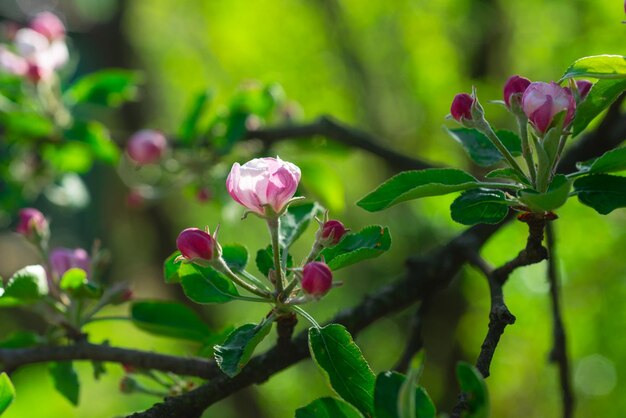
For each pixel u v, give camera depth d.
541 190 2.80
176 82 16.78
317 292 2.69
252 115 6.03
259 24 16.34
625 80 2.94
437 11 13.40
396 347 14.03
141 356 3.75
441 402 12.63
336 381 2.73
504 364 12.36
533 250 3.06
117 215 14.11
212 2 16.47
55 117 6.11
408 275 4.36
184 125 5.89
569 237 10.73
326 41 15.45
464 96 2.92
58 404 12.70
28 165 6.76
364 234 3.07
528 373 12.34
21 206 6.99
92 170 13.80
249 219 16.41
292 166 2.82
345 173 15.22
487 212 2.94
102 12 13.77
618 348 11.23
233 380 3.34
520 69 12.56
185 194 6.36
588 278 11.10
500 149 2.91
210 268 3.09
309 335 2.81
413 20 13.86
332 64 15.38
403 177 2.88
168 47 17.09
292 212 3.41
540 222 2.98
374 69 14.75
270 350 3.43
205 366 3.69
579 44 10.97
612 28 10.77
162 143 5.89
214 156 5.91
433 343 12.94
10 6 13.22
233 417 14.27
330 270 2.72
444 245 4.54
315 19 15.66
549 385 12.02
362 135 5.89
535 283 11.15
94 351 3.82
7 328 12.96
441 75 13.52
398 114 14.52
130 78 6.20
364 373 2.73
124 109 13.34
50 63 6.07
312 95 15.36
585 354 11.45
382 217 13.86
